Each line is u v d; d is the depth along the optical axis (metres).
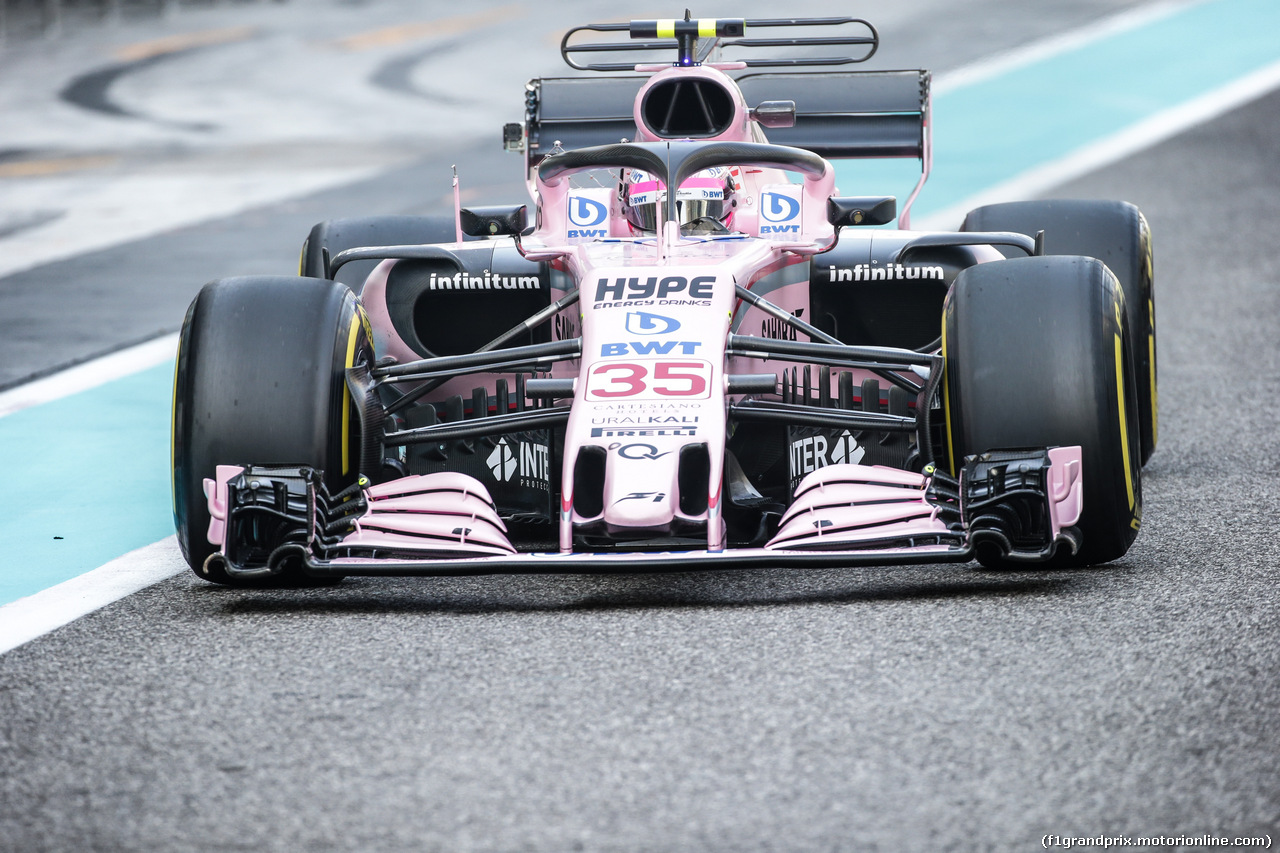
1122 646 14.25
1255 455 23.64
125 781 12.07
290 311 17.17
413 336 20.67
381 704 13.48
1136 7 99.50
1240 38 86.44
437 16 123.94
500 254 20.73
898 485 16.58
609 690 13.66
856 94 26.28
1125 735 12.34
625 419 16.36
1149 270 23.28
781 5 112.69
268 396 16.67
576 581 17.95
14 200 63.00
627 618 15.85
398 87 94.62
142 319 39.72
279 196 61.50
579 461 16.34
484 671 14.25
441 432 17.64
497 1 130.38
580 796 11.59
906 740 12.38
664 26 25.98
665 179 18.97
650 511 15.54
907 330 21.25
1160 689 13.22
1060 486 16.02
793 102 23.91
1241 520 19.39
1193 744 12.14
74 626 16.45
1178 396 28.66
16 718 13.51
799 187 20.53
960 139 65.88
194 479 16.66
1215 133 64.62
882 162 61.47
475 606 16.67
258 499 16.17
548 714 13.16
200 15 130.88
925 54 88.06
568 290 19.98
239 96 93.25
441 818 11.29
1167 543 18.33
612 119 25.92
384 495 16.86
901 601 16.02
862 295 21.19
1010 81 78.62
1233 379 29.73
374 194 60.94
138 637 15.81
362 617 16.20
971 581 16.83
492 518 16.45
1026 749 12.14
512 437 19.83
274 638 15.45
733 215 21.06
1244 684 13.27
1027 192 55.31
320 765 12.25
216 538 16.31
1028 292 16.80
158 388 32.03
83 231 55.28
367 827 11.18
